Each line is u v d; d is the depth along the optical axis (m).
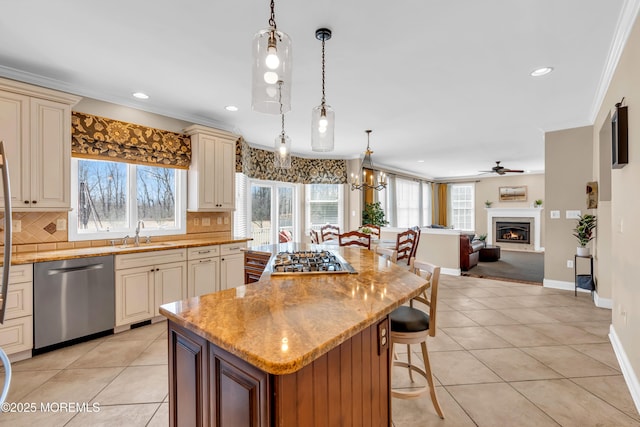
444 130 4.79
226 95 3.40
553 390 2.13
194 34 2.24
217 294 1.45
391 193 8.63
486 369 2.41
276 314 1.18
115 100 3.41
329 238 5.67
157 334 3.05
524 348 2.76
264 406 0.88
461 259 6.29
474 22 2.09
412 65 2.68
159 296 3.33
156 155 3.75
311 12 1.98
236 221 4.94
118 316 3.02
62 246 3.11
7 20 2.07
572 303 4.04
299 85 3.08
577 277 4.36
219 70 2.81
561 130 4.61
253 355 0.86
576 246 4.55
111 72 2.85
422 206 10.34
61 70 2.80
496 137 5.24
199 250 3.70
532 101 3.56
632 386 2.08
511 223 9.99
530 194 9.77
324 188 7.06
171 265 3.44
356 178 5.55
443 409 1.94
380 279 1.74
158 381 2.24
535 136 5.18
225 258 3.98
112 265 2.99
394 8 1.94
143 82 3.06
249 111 3.93
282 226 6.46
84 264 2.81
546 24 2.11
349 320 1.12
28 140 2.68
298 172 6.64
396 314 1.91
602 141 3.75
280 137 3.43
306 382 0.95
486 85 3.11
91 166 3.36
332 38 2.27
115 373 2.35
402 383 2.23
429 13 1.99
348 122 4.36
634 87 2.09
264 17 2.04
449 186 11.11
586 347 2.77
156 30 2.20
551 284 4.80
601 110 3.50
